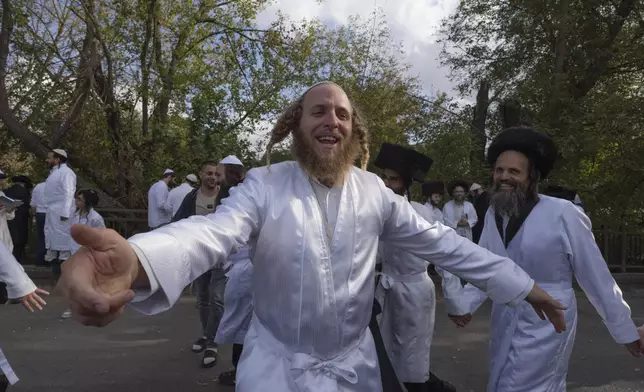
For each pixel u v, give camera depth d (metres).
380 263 4.06
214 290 5.45
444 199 14.20
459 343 6.57
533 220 2.93
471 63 17.25
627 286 11.30
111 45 14.93
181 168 15.00
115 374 5.22
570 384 5.16
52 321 7.27
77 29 14.55
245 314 4.60
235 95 16.67
